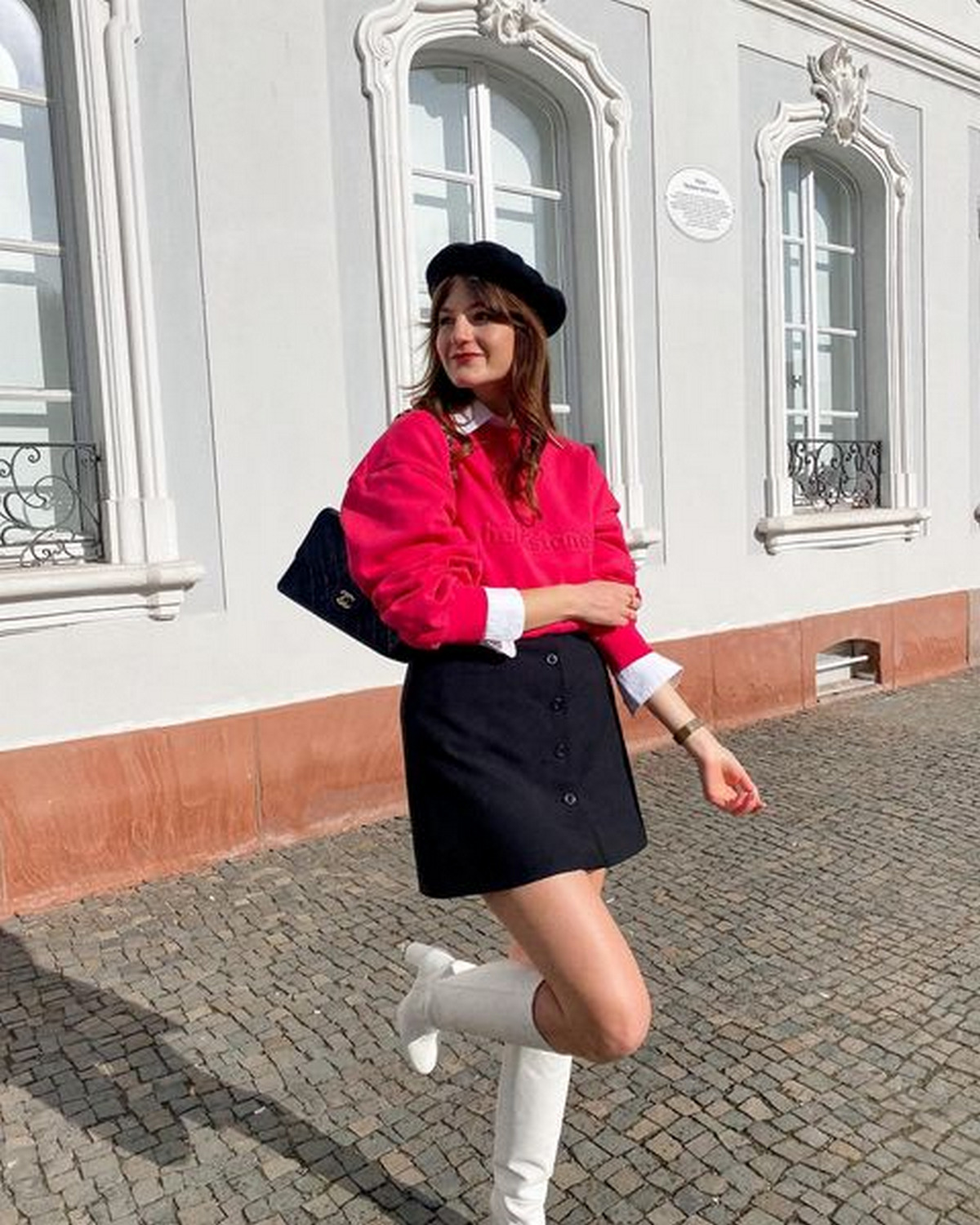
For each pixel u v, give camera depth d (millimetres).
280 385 4551
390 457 1763
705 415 6336
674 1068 2758
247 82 4395
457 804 1722
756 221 6566
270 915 3824
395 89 4805
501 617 1699
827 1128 2494
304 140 4562
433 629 1655
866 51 7188
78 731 4078
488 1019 1872
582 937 1677
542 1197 1988
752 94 6488
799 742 6164
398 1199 2291
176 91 4227
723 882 4043
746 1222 2189
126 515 4160
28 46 4078
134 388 4152
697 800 5066
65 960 3494
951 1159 2377
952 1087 2656
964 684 7699
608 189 5734
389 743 4875
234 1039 2961
